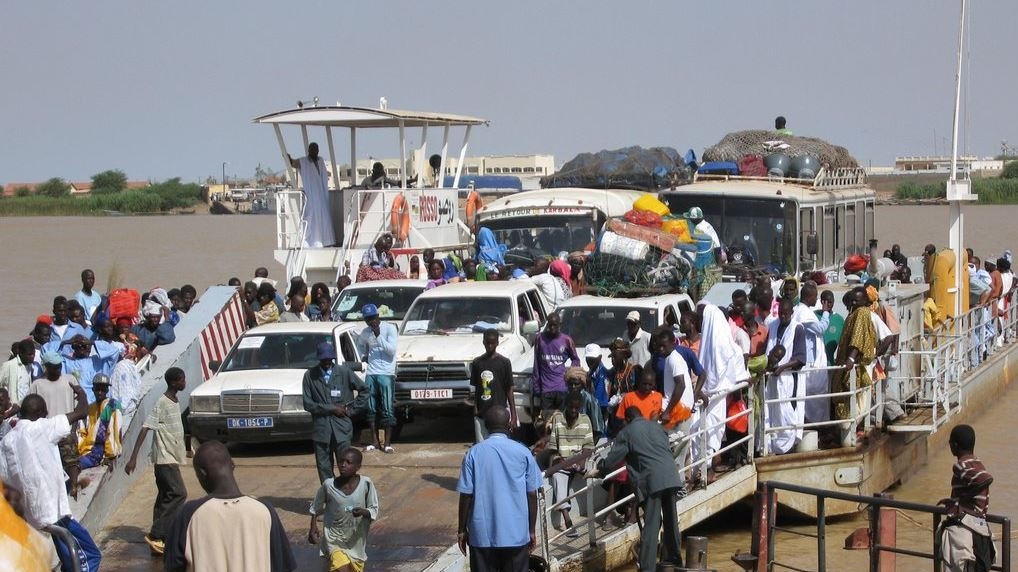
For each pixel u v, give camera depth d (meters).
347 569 13.09
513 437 18.41
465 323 21.31
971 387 24.81
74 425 16.56
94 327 20.88
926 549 16.58
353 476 13.09
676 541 14.08
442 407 20.02
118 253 91.00
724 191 27.39
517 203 28.28
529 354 20.62
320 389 16.08
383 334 19.41
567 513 15.55
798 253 27.00
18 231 143.12
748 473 16.80
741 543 17.09
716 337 16.56
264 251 92.69
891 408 19.25
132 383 18.19
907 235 95.75
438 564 13.97
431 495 17.19
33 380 18.08
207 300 24.58
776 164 29.34
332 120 29.73
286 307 25.33
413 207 29.62
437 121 30.75
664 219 25.03
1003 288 30.66
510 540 11.77
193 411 19.45
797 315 17.14
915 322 20.97
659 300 21.19
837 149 31.86
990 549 12.48
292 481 18.28
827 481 17.45
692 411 15.85
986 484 12.47
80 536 12.58
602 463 14.60
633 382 16.66
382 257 26.92
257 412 19.27
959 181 25.61
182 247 99.69
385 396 19.39
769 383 17.44
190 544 8.77
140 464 18.81
